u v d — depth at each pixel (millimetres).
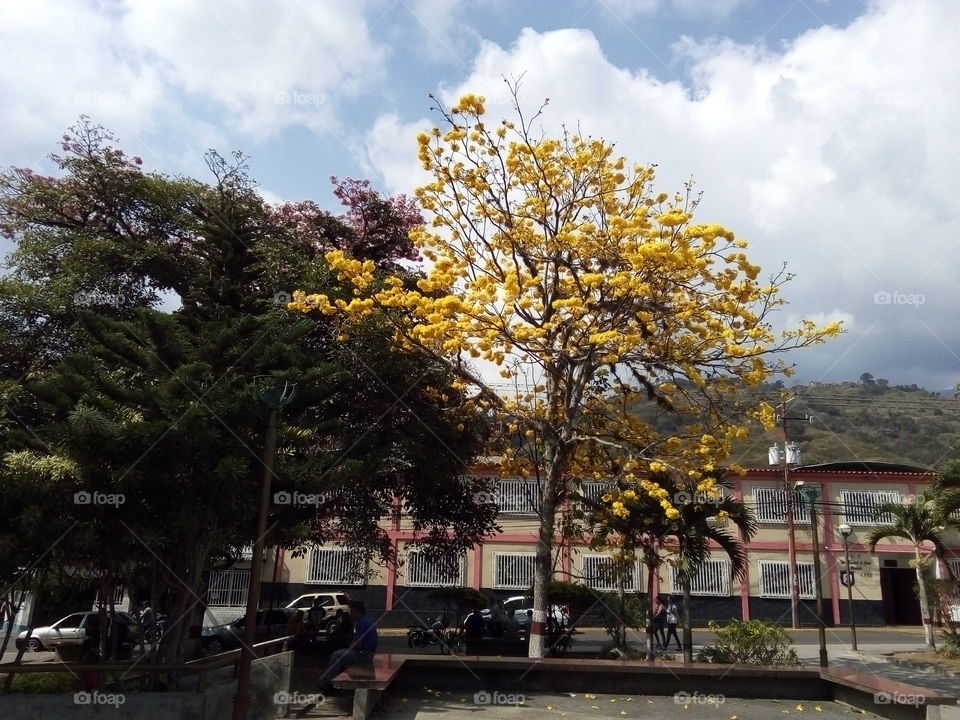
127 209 14438
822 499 27594
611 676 9641
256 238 12992
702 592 26641
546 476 12047
